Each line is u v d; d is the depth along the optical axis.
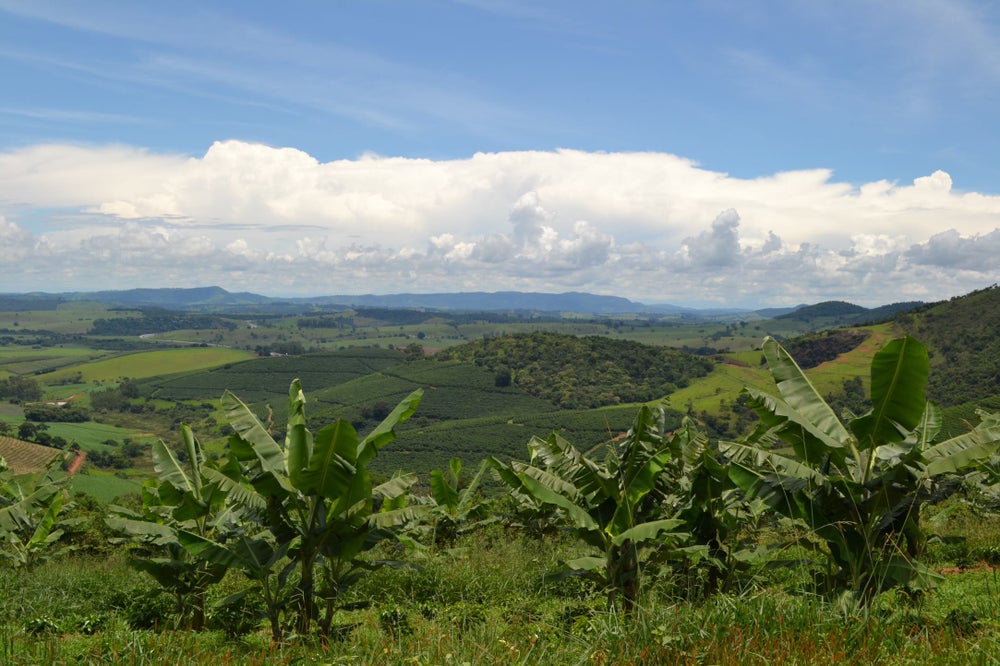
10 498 17.69
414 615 9.63
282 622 8.70
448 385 178.12
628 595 8.77
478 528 19.52
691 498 10.13
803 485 7.61
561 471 9.67
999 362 110.56
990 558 12.70
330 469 8.29
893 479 7.31
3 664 5.87
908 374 7.35
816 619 5.37
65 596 11.88
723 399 127.31
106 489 85.50
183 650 5.97
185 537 8.41
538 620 8.75
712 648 4.84
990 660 4.57
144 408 198.62
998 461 8.25
